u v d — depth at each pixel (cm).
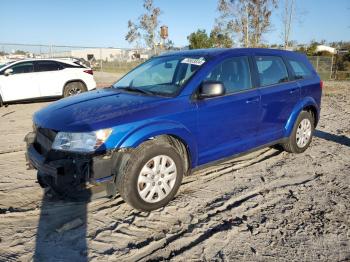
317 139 655
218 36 2861
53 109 382
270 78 483
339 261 281
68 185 321
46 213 358
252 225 335
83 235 318
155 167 351
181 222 341
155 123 346
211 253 292
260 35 2459
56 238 313
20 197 396
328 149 586
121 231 325
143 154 338
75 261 281
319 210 365
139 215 353
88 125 321
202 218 348
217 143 411
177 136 366
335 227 331
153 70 457
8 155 560
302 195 401
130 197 337
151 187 351
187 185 428
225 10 2461
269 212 361
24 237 314
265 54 485
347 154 557
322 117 891
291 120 514
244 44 2477
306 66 561
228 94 417
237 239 312
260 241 309
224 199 390
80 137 317
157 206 361
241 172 474
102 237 315
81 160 316
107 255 289
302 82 532
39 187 423
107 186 332
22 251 293
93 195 328
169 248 300
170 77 420
